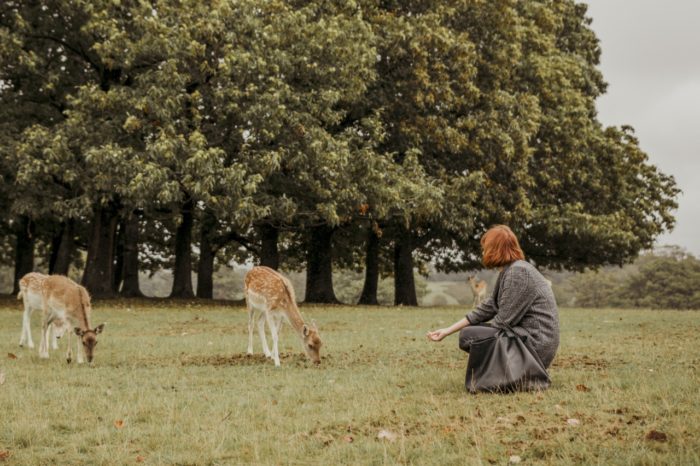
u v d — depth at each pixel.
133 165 17.62
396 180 20.39
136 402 6.19
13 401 6.11
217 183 18.19
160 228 36.16
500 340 6.21
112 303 21.59
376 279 28.44
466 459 4.15
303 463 4.28
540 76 24.42
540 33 26.08
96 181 18.25
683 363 8.00
